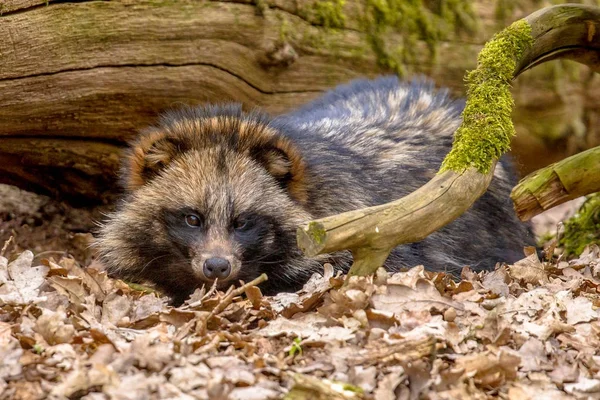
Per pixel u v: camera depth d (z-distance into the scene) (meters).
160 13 13.11
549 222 18.25
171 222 10.74
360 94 13.88
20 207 15.20
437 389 7.05
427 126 13.06
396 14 15.11
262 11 13.84
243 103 14.23
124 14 12.90
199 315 8.30
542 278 10.27
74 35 12.66
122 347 7.44
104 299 9.07
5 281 9.21
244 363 7.36
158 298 9.99
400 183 11.90
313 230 8.54
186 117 11.24
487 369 7.31
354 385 6.97
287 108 14.58
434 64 15.48
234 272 10.35
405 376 7.09
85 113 13.30
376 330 7.92
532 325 8.34
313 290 9.62
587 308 8.88
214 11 13.45
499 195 12.98
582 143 16.55
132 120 13.68
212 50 13.55
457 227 12.20
